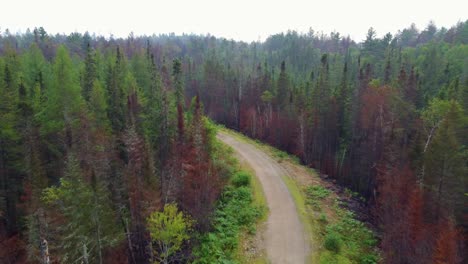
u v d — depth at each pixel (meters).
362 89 43.56
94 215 21.11
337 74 61.56
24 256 24.11
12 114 29.34
